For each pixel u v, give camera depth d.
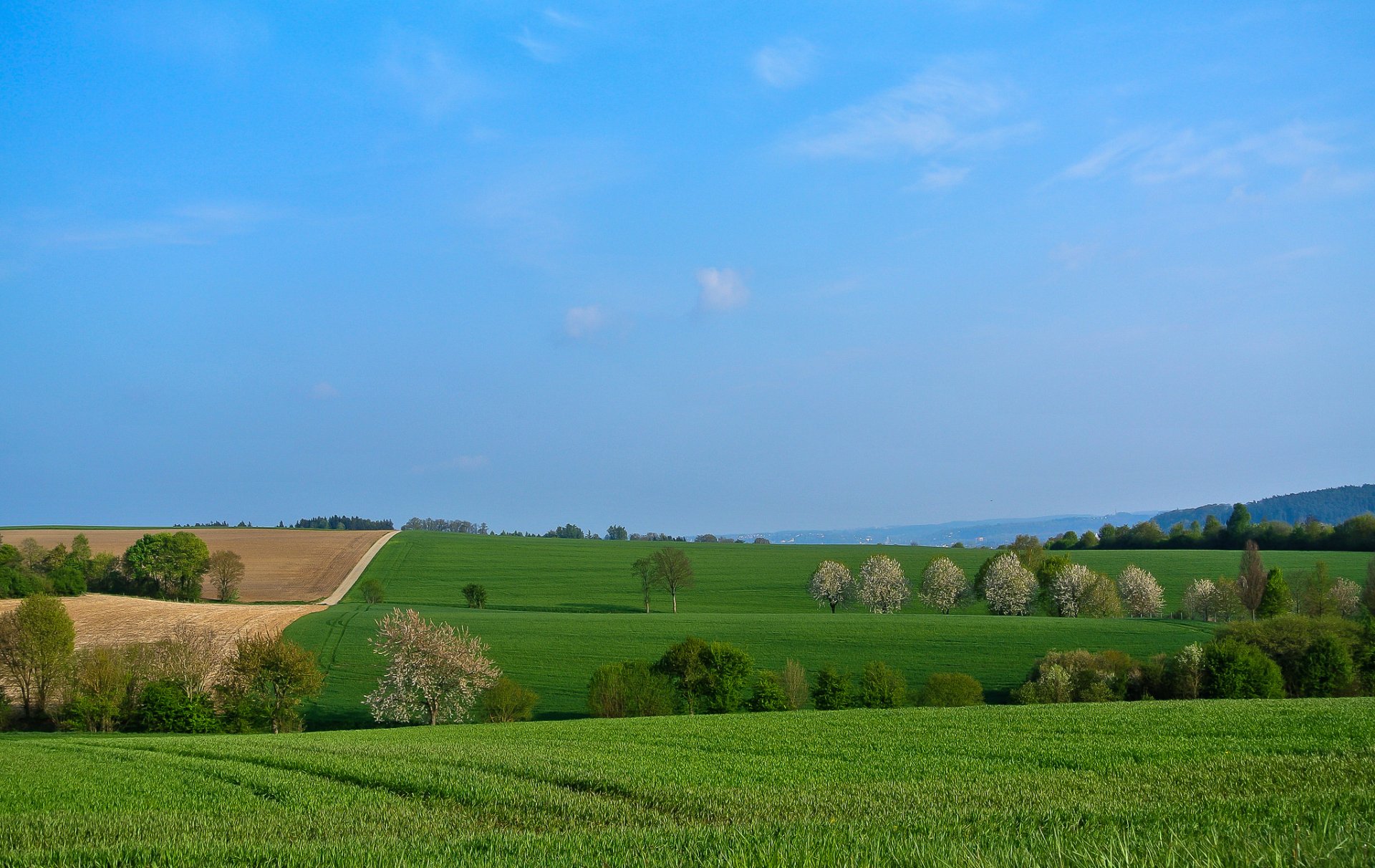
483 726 36.94
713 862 7.86
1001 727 28.97
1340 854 6.67
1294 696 51.41
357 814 15.45
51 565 95.94
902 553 152.12
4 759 25.72
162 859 10.30
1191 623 73.50
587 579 121.94
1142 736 24.95
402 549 139.25
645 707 49.22
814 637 69.50
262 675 48.88
